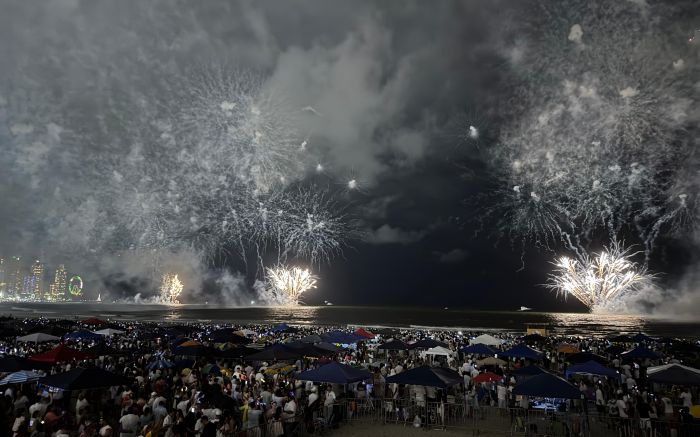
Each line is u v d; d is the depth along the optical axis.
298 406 17.58
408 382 16.64
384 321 140.00
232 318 135.75
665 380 16.80
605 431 17.70
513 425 17.02
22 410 15.63
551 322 152.62
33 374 17.30
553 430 16.77
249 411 14.48
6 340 34.03
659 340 35.94
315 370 17.08
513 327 115.50
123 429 12.89
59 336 30.30
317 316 167.25
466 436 16.44
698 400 21.19
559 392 14.73
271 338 39.50
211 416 14.27
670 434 15.55
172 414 13.30
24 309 184.00
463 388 22.19
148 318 124.19
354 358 29.73
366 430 17.17
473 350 26.91
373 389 21.31
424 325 121.88
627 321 162.75
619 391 18.92
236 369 20.72
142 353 29.53
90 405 15.29
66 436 11.48
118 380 15.06
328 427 17.08
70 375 14.47
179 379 19.75
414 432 16.92
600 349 39.69
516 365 29.81
